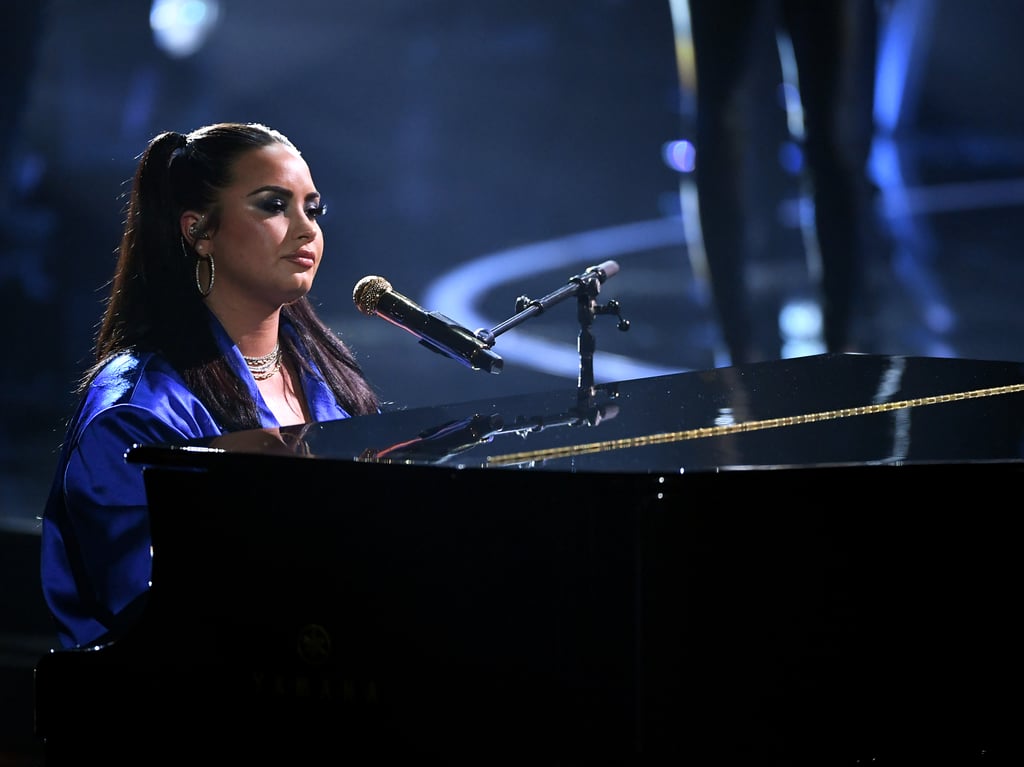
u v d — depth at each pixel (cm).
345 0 4812
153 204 978
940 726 677
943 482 671
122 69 3941
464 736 676
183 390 920
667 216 4912
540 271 3831
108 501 852
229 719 716
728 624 656
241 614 711
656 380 1007
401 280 3722
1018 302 3103
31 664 1536
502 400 935
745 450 742
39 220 3197
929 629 675
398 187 4975
